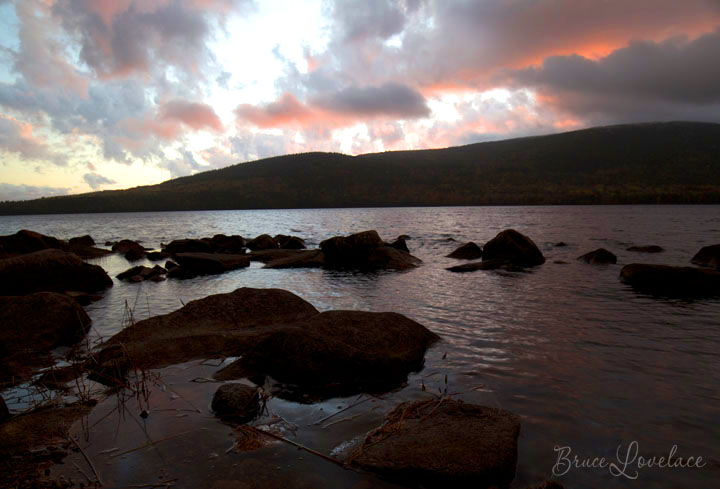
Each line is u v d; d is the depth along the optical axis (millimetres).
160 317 8398
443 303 10945
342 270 18203
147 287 14883
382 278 15625
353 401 5367
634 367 6223
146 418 4938
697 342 7383
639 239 29594
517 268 17062
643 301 10773
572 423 4629
